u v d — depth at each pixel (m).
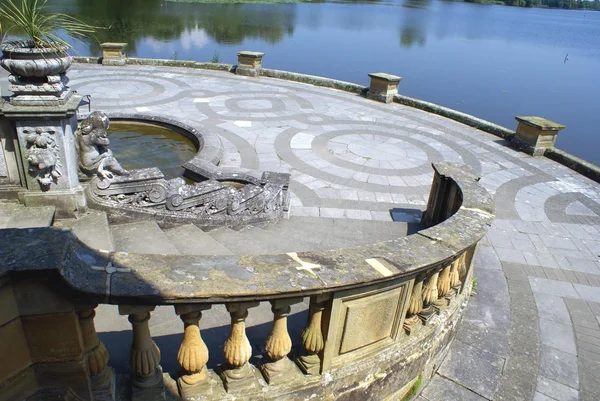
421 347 3.84
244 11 58.81
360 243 7.21
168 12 48.09
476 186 5.57
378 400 3.67
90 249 2.56
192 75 19.02
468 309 5.57
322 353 3.15
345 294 2.93
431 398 4.10
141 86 16.70
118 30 34.66
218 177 9.11
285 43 41.19
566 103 28.66
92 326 2.58
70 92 6.29
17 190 6.25
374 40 48.56
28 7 5.46
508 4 151.62
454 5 129.88
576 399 4.44
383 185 10.45
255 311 4.21
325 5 89.50
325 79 18.91
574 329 5.62
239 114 14.50
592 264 7.56
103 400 2.74
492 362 4.70
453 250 3.47
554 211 9.74
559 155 12.74
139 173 6.64
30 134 5.87
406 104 17.19
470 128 15.12
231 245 6.49
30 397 2.54
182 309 2.55
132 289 2.37
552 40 67.88
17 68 5.47
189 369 2.81
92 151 6.36
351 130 13.94
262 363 3.17
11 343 2.35
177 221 6.86
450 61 40.12
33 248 2.30
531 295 6.33
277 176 8.38
